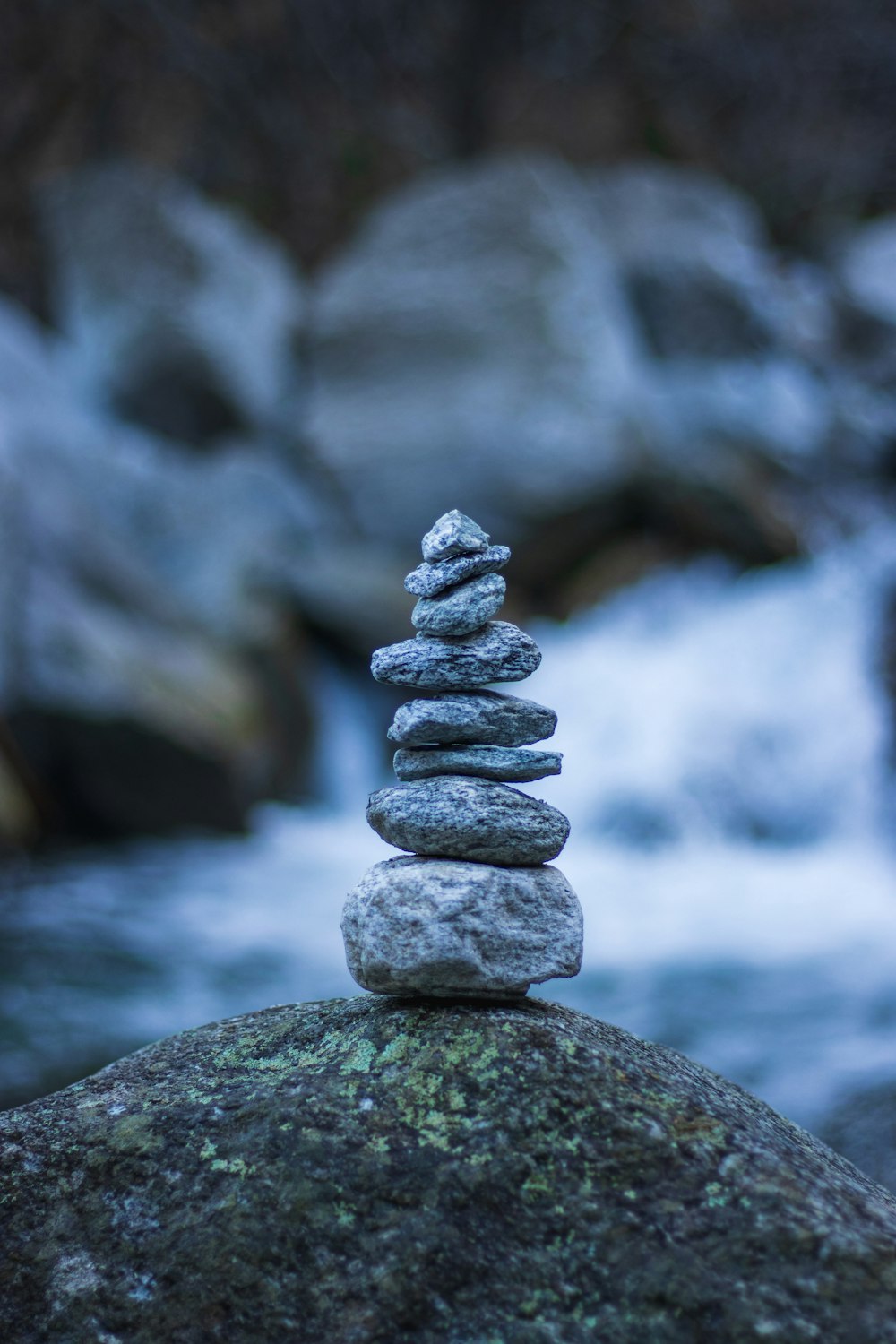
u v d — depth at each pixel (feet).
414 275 50.21
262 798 37.14
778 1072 18.66
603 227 56.18
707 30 69.82
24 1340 7.00
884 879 34.04
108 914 28.50
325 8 64.44
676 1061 8.43
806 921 29.48
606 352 48.47
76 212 50.03
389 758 41.01
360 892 8.05
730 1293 6.51
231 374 47.96
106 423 45.01
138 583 37.27
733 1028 21.22
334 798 39.19
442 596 8.33
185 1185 7.38
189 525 40.73
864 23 69.51
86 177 50.98
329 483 46.91
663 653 42.19
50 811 32.99
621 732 39.73
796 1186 6.92
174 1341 6.88
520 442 45.80
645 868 34.94
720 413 51.31
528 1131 7.21
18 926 27.09
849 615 42.14
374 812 8.23
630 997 23.35
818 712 39.55
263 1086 7.83
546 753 8.27
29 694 31.76
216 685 35.91
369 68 66.90
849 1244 6.61
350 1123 7.41
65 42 57.98
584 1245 6.80
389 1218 7.03
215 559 40.11
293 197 65.57
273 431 48.65
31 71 57.57
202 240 49.49
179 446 47.52
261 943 27.22
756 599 43.39
